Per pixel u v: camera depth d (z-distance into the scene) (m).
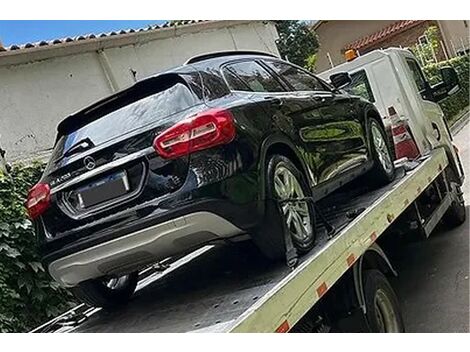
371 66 7.86
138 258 3.45
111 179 3.44
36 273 5.93
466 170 11.23
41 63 10.79
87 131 3.76
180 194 3.26
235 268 4.04
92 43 11.64
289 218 3.67
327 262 3.51
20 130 10.14
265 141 3.64
